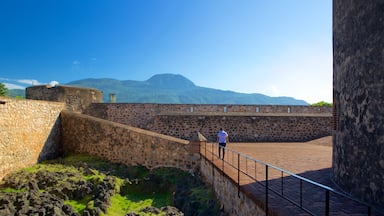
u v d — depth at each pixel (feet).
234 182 22.26
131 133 43.80
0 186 32.48
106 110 65.98
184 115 62.64
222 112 67.82
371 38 17.24
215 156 35.76
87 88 72.95
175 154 40.96
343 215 15.02
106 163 44.04
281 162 32.96
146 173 40.91
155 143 42.14
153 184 36.86
